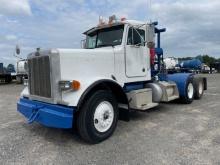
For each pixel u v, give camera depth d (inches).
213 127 199.3
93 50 187.5
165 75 292.2
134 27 221.8
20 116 260.1
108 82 176.2
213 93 430.9
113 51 202.4
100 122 170.1
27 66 193.9
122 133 189.0
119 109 195.9
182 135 179.8
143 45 232.2
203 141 165.3
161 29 274.5
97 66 187.9
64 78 167.0
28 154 150.2
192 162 132.3
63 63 166.7
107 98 175.3
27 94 197.2
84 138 165.2
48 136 185.9
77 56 174.6
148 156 142.3
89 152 151.9
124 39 212.2
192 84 327.0
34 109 175.0
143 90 225.5
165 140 169.6
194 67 438.3
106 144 165.5
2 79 856.9
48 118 162.4
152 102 243.0
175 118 234.5
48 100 169.3
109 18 224.2
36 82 182.7
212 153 144.2
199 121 220.2
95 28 234.8
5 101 381.7
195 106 297.4
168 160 135.8
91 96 165.6
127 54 215.2
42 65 173.0
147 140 170.9
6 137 184.5
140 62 230.2
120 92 187.9
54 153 151.6
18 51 226.7
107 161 137.3
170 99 267.1
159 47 280.7
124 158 140.7
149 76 243.4
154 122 220.7
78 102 155.6
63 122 154.3
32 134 191.5
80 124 162.7
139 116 245.9
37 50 178.9
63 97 165.2
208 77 992.9
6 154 150.3
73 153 150.9
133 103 215.6
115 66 203.8
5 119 246.5
